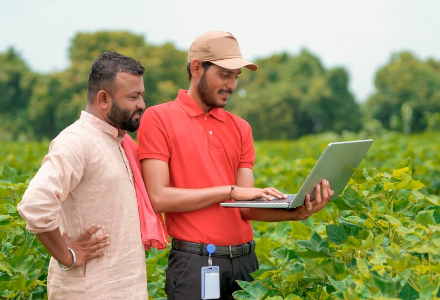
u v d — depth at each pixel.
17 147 11.27
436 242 2.27
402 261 2.24
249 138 3.37
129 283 2.74
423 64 101.81
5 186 3.66
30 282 2.89
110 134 2.81
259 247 3.78
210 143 3.19
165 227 3.28
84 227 2.72
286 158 10.12
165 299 3.43
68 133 2.70
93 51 87.50
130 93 2.77
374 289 2.23
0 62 100.81
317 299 2.89
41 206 2.49
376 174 3.00
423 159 8.27
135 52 85.50
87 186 2.71
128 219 2.77
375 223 2.95
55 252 2.61
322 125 99.00
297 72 102.31
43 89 86.69
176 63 85.50
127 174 2.82
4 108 93.75
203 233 3.11
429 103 96.38
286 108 93.69
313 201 2.95
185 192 3.03
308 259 3.18
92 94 2.80
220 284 3.13
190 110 3.19
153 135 3.10
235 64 3.06
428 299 2.17
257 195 3.00
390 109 97.94
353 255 2.95
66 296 2.74
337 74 99.62
